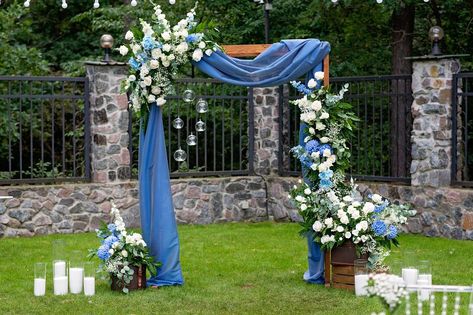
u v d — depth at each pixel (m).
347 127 7.30
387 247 7.11
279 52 7.45
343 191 7.44
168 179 7.33
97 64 10.67
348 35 13.93
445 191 9.80
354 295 6.88
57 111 14.20
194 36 7.24
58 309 6.46
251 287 7.24
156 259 7.29
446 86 9.84
